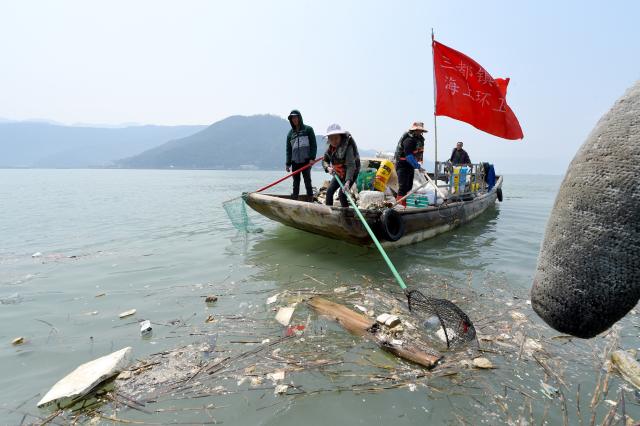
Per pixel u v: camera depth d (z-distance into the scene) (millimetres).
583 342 2852
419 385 2307
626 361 2447
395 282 4266
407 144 6316
